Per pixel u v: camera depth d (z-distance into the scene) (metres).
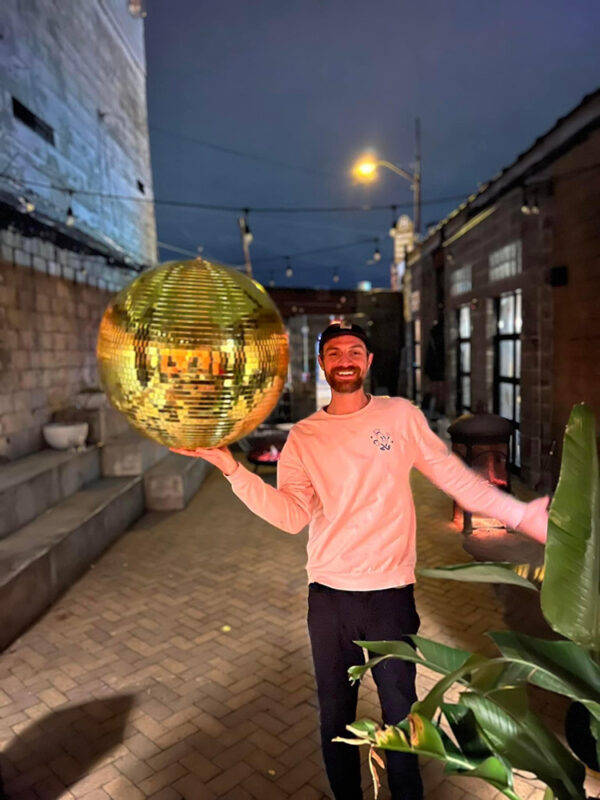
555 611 1.17
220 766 2.64
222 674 3.40
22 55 7.09
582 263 6.36
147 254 12.91
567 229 6.64
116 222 10.66
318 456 2.05
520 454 7.66
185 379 1.32
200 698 3.17
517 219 7.72
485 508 1.99
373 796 2.42
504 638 1.30
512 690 1.24
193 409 1.36
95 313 9.15
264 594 4.52
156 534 6.19
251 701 3.13
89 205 9.28
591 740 1.34
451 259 10.97
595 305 6.16
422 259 13.80
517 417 8.27
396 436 2.04
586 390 6.36
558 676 1.24
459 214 10.44
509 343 8.57
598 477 1.18
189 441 1.47
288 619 4.07
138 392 1.35
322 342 2.11
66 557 4.80
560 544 1.18
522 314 7.52
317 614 2.06
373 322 18.83
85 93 9.16
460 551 5.39
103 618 4.20
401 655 1.37
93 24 9.55
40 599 4.30
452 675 1.18
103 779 2.58
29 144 7.26
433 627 3.87
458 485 2.02
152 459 7.62
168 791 2.50
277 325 1.47
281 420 16.45
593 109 5.82
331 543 2.05
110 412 7.73
